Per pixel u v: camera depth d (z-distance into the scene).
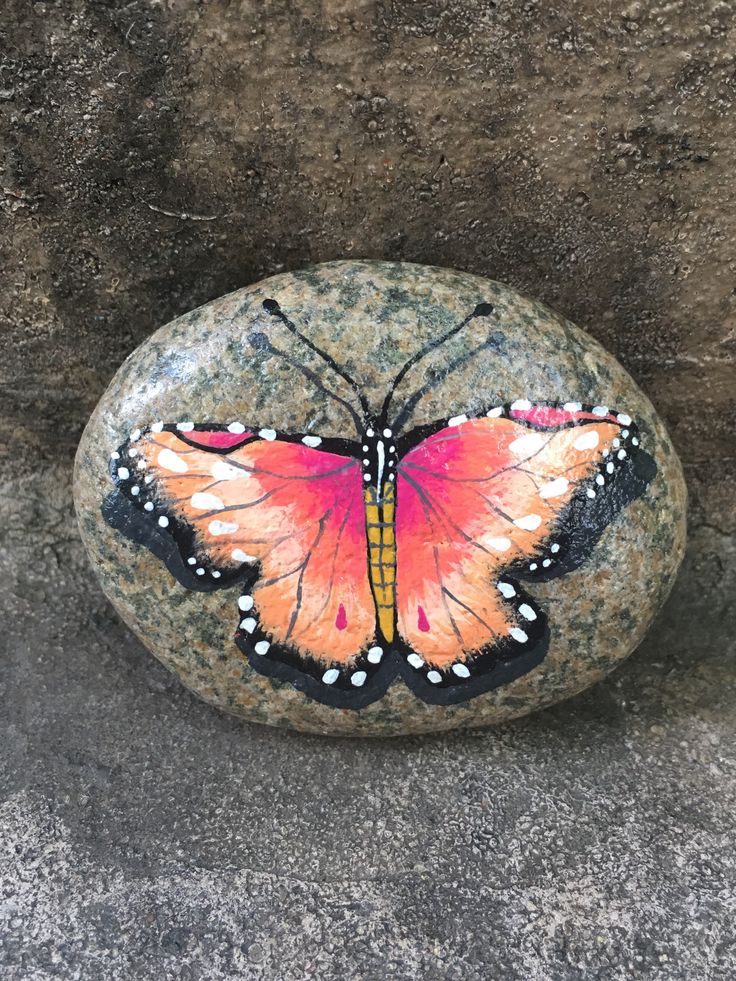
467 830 0.13
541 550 0.13
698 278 0.14
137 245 0.14
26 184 0.14
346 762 0.14
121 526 0.13
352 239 0.14
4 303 0.15
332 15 0.12
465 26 0.12
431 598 0.13
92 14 0.12
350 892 0.12
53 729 0.15
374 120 0.13
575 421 0.13
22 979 0.11
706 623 0.16
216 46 0.12
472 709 0.13
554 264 0.14
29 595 0.17
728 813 0.13
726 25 0.12
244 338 0.13
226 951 0.12
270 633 0.13
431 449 0.13
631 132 0.13
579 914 0.12
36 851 0.13
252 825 0.13
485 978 0.11
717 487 0.17
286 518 0.13
